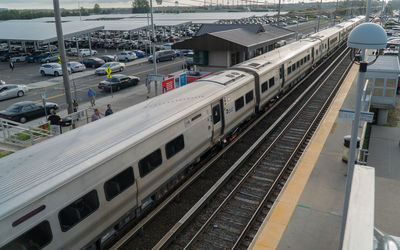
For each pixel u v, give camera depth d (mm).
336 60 35281
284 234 8008
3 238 5570
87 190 7031
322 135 14273
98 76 33969
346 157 11625
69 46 58656
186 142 10352
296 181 10523
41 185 6273
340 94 20672
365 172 4438
